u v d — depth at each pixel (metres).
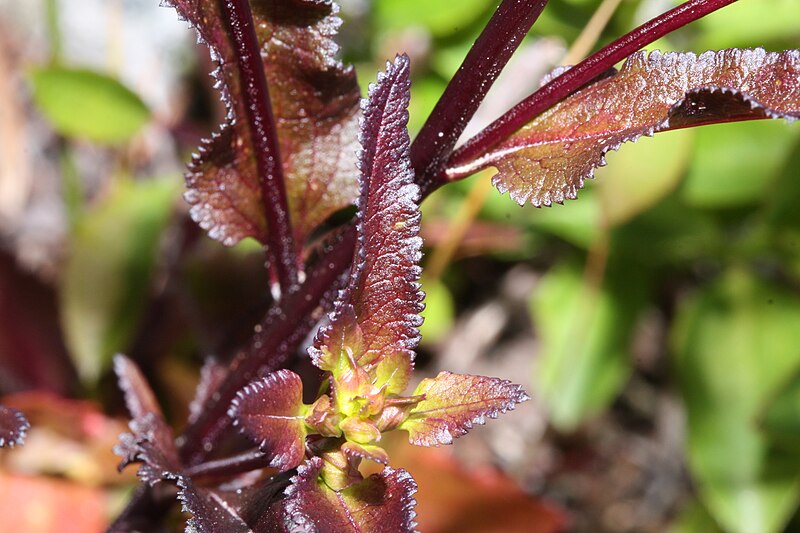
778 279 0.38
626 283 0.37
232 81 0.22
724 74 0.21
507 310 0.42
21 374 0.36
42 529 0.31
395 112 0.21
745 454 0.33
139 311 0.34
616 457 0.40
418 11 0.35
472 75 0.22
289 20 0.22
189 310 0.33
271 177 0.23
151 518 0.25
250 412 0.20
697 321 0.36
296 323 0.23
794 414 0.33
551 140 0.22
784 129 0.34
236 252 0.33
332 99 0.23
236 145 0.23
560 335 0.37
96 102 0.35
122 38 0.43
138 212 0.35
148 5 0.44
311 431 0.21
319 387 0.21
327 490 0.21
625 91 0.22
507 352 0.42
